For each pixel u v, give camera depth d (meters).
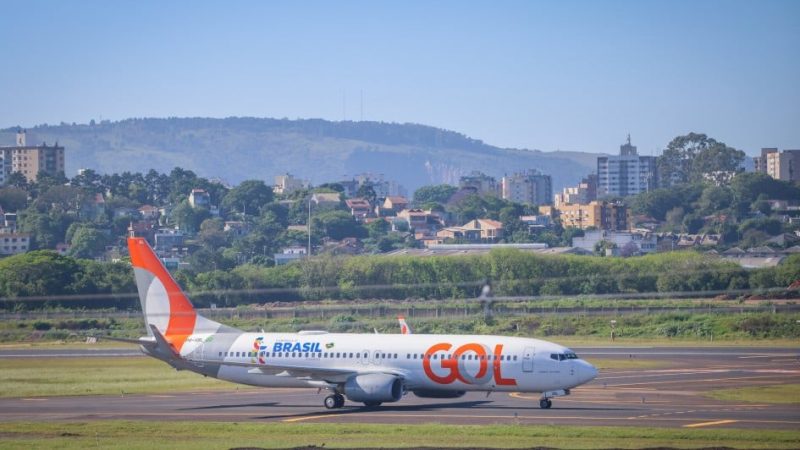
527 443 156.25
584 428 169.00
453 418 189.12
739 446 150.88
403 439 162.38
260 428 176.12
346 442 159.88
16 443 163.62
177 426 179.62
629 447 150.62
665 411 196.25
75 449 157.38
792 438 157.12
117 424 183.12
